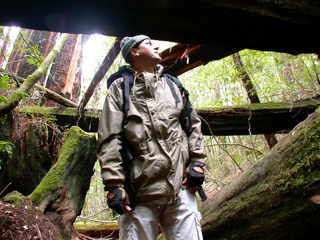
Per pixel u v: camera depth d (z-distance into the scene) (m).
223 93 5.34
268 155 1.89
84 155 2.20
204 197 1.58
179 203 1.48
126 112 1.50
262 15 0.84
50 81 4.72
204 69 4.48
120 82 1.62
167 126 1.48
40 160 2.95
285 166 1.67
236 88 5.07
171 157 1.43
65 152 2.13
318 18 0.90
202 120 3.18
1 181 2.52
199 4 0.78
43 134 3.00
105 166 1.41
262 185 1.81
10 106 1.72
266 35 0.94
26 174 2.74
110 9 0.73
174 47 2.99
